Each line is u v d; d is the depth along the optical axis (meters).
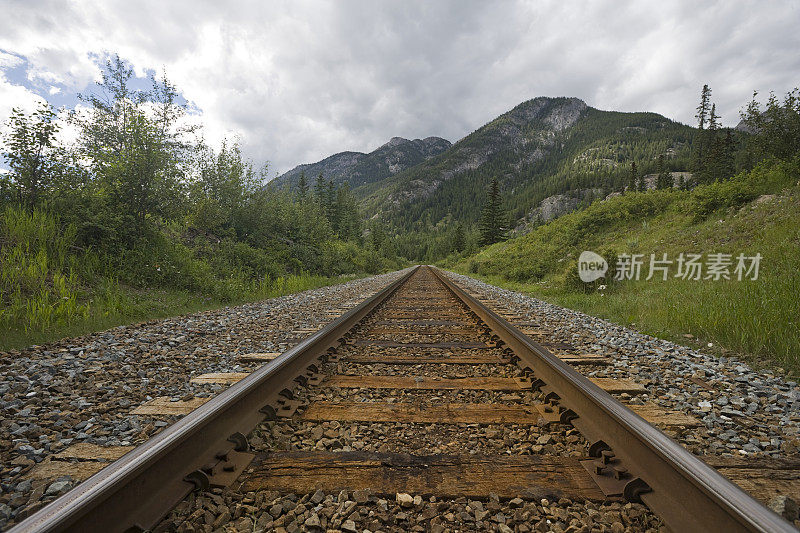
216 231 13.91
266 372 2.60
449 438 2.30
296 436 2.29
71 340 4.34
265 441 2.19
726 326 4.86
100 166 8.55
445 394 3.01
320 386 3.13
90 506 1.21
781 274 7.04
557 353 4.29
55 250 7.04
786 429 2.42
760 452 2.11
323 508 1.60
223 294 8.99
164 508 1.49
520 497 1.67
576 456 2.02
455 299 9.27
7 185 7.35
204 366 3.70
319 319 6.46
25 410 2.56
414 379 3.31
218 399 2.10
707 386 3.19
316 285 14.59
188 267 9.43
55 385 3.06
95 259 7.50
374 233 67.62
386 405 2.73
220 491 1.68
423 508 1.62
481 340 4.81
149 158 9.17
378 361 3.85
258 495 1.67
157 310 6.69
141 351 4.17
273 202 17.53
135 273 8.07
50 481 1.78
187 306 7.52
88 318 5.34
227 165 15.01
